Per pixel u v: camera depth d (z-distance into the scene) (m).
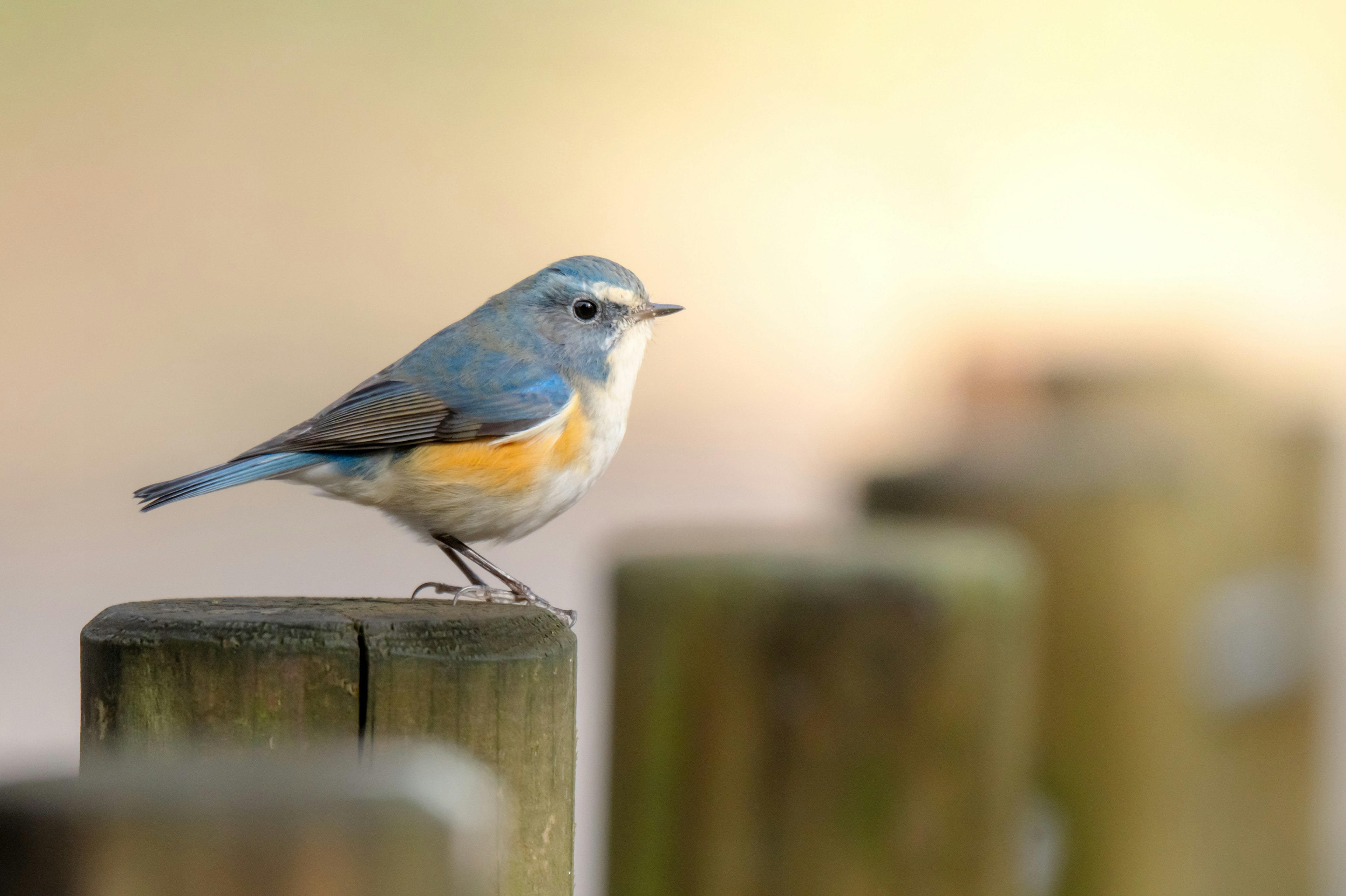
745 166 19.88
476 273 17.28
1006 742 5.39
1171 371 7.52
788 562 5.39
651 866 5.41
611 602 5.52
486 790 3.96
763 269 18.80
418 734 3.95
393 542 14.57
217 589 12.93
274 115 19.03
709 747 5.35
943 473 6.88
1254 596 7.00
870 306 18.58
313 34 20.66
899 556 5.52
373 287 16.92
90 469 14.07
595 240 18.42
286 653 3.93
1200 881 6.75
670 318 18.61
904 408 17.00
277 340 15.73
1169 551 6.65
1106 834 6.55
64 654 12.00
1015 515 6.71
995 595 5.36
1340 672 8.40
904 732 5.29
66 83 19.16
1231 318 15.63
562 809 4.09
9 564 13.11
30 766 2.73
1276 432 7.18
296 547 14.34
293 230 17.53
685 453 16.30
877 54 21.81
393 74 20.09
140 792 2.58
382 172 18.75
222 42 20.36
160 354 15.57
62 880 2.50
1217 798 6.87
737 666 5.33
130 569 13.27
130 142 18.33
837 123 20.12
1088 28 22.14
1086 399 7.39
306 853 2.56
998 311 17.22
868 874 5.28
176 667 3.94
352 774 2.70
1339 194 19.31
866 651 5.30
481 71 20.34
